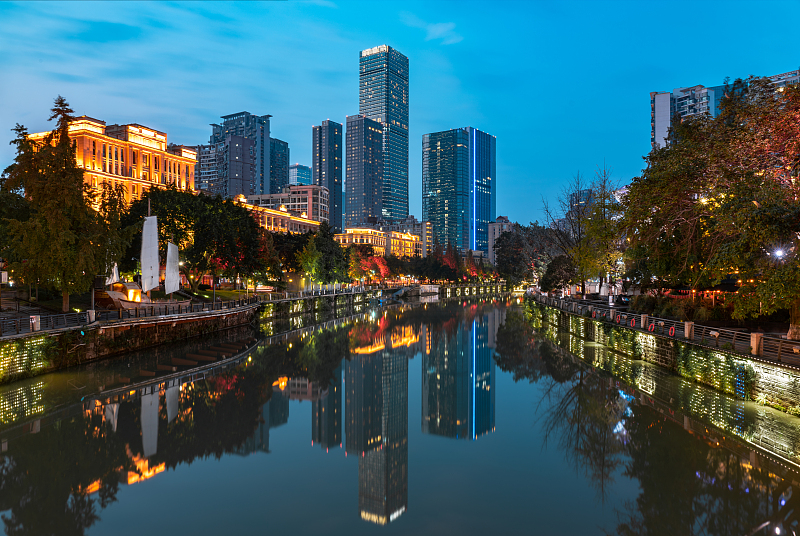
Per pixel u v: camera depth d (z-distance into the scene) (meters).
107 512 14.17
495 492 15.72
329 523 13.51
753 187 21.72
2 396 24.89
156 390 27.72
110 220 38.09
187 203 59.72
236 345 44.50
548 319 64.38
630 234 31.36
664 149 31.69
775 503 14.22
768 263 20.98
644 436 20.00
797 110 20.88
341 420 24.25
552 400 27.12
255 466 17.98
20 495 15.19
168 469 17.47
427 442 21.23
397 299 132.88
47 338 28.97
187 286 82.44
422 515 13.99
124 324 35.06
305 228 176.00
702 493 15.02
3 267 40.88
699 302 35.28
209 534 12.88
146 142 113.00
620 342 37.47
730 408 21.34
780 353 20.47
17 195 43.47
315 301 87.25
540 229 96.75
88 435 20.44
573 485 16.08
